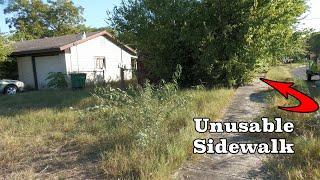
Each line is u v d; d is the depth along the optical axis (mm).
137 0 16016
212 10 14766
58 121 9328
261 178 5062
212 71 14875
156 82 16766
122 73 18422
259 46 14508
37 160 6258
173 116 7840
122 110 7637
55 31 47281
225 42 14555
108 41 25625
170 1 15289
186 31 14773
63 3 47281
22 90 22656
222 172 5352
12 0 45938
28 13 47031
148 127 6504
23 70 24219
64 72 22281
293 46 14938
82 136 7355
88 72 23766
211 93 11609
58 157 6328
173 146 5891
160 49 15547
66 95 15484
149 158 5555
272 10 14336
